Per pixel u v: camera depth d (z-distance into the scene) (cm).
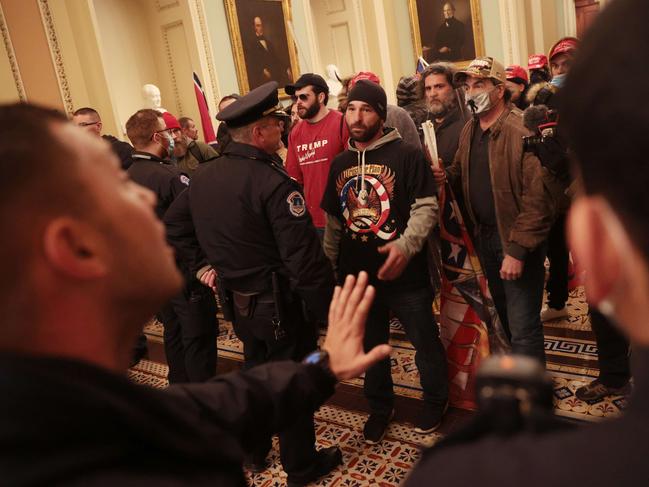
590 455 31
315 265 196
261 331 207
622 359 235
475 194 235
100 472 43
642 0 28
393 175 219
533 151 205
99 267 51
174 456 49
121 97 652
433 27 985
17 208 46
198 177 207
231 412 80
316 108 321
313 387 88
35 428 41
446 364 243
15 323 48
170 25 659
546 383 36
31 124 49
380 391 246
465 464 35
